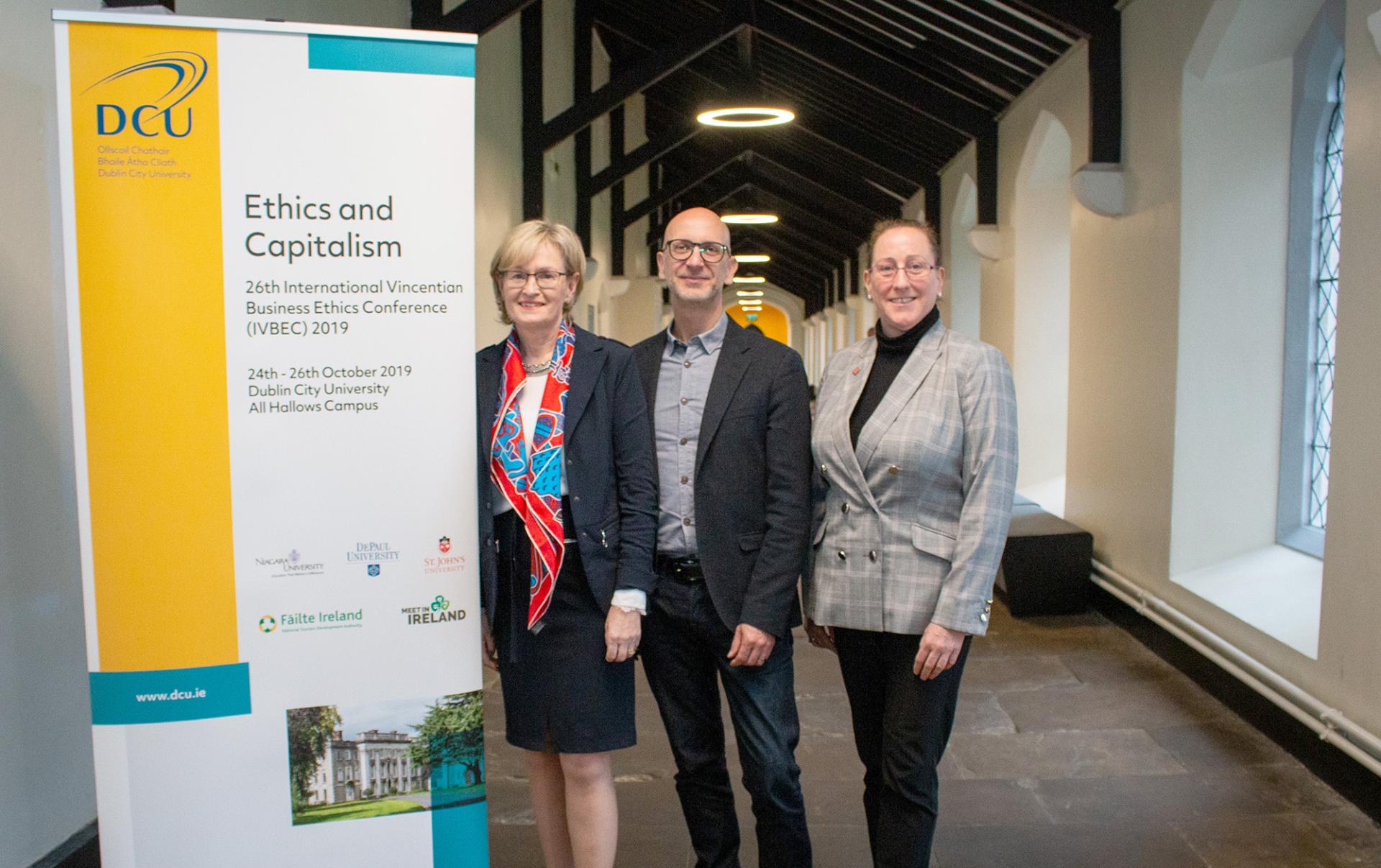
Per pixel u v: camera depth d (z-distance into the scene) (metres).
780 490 2.30
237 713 2.04
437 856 2.14
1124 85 5.65
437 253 2.03
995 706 4.37
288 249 1.98
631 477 2.22
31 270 2.67
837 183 14.84
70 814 2.81
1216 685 4.45
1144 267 5.38
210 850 2.05
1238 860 2.97
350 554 2.05
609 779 2.29
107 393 1.95
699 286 2.34
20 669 2.59
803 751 3.88
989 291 8.98
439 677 2.11
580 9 11.51
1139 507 5.43
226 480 2.00
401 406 2.04
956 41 7.63
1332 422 3.52
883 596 2.25
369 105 1.99
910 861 2.22
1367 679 3.28
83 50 1.90
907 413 2.25
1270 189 4.89
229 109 1.95
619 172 11.15
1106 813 3.29
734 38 10.95
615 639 2.18
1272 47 4.71
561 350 2.19
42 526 2.71
